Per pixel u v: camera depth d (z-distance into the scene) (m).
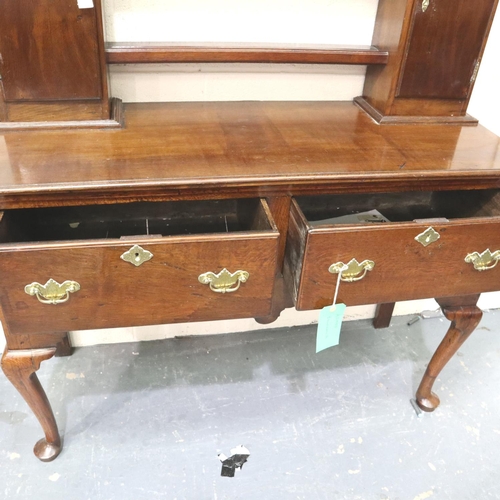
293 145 0.99
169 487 1.14
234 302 0.89
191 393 1.37
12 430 1.24
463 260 0.95
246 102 1.20
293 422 1.31
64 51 0.94
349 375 1.46
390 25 1.09
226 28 1.11
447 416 1.36
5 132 0.98
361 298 0.96
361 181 0.90
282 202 0.92
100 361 1.45
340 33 1.17
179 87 1.15
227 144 0.97
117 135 0.98
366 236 0.86
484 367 1.53
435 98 1.14
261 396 1.38
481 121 1.38
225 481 1.16
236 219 1.18
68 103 0.99
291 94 1.23
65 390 1.35
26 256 0.76
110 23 1.05
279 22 1.13
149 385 1.39
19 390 1.04
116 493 1.12
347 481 1.18
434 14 1.02
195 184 0.83
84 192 0.81
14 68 0.94
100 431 1.25
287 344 1.56
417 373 1.49
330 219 1.20
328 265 0.89
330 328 0.98
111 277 0.81
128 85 1.13
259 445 1.25
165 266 0.81
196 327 1.55
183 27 1.09
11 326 0.84
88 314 0.85
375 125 1.12
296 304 0.95
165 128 1.03
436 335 1.64
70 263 0.78
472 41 1.07
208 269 0.83
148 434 1.25
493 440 1.30
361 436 1.29
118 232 1.12
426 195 1.26
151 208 1.14
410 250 0.90
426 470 1.21
